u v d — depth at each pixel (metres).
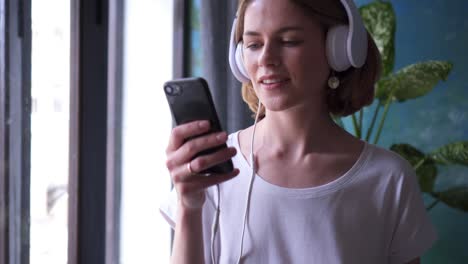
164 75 1.70
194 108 0.65
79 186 1.32
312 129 0.79
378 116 1.76
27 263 1.21
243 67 0.80
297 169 0.78
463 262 1.69
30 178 1.20
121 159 1.54
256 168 0.79
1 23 1.10
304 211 0.75
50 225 1.31
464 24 1.65
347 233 0.74
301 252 0.74
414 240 0.79
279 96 0.70
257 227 0.75
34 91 1.20
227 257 0.76
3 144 1.12
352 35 0.72
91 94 1.33
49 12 1.24
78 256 1.33
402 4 1.72
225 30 1.61
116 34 1.49
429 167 1.50
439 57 1.69
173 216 0.83
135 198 1.62
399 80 1.42
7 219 1.14
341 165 0.78
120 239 1.56
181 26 1.71
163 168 1.73
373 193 0.77
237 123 1.60
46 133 1.26
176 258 0.73
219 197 0.78
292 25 0.67
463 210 1.49
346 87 0.82
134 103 1.59
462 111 1.66
